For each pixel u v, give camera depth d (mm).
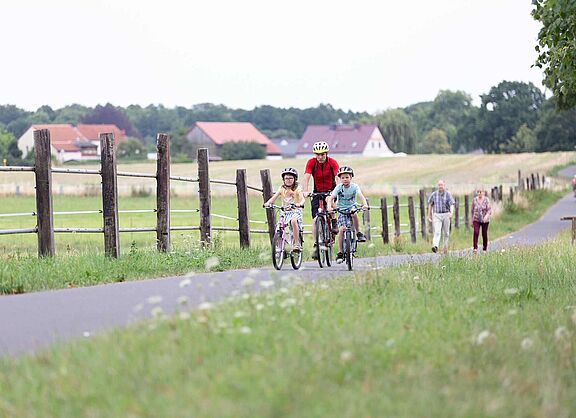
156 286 37188
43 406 17406
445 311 28672
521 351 22672
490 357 21891
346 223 47438
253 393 17406
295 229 46844
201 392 17484
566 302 35219
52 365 20156
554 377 20344
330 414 16547
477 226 76125
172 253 50000
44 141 44969
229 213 152875
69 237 97500
